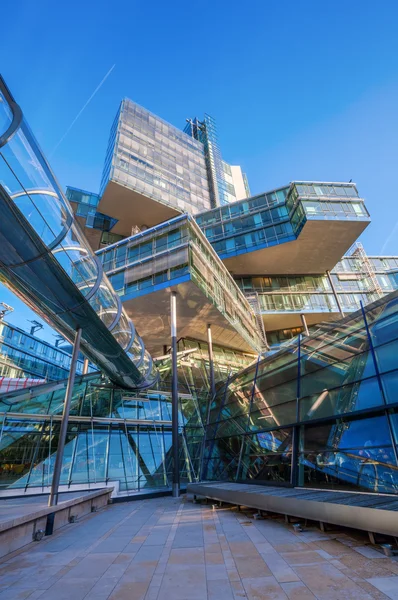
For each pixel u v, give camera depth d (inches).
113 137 2178.9
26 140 329.7
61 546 311.3
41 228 352.2
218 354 1451.8
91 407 804.0
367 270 2111.2
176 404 815.7
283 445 569.3
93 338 562.3
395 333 457.4
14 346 2186.3
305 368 616.4
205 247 1192.2
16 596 188.9
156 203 1913.1
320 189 1599.4
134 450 783.7
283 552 255.8
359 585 182.9
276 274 1947.6
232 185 3100.4
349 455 434.6
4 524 277.1
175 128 2694.4
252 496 425.4
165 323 1227.2
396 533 237.6
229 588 189.5
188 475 823.1
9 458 636.1
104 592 191.6
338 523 293.0
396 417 398.9
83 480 673.0
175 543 303.6
